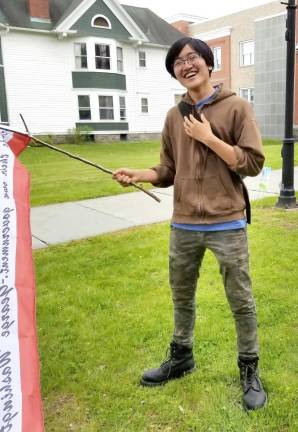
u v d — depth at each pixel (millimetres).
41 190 9219
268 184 9086
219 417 2482
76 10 23234
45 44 23172
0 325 1875
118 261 4898
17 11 22797
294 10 6387
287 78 6625
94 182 10086
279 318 3500
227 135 2307
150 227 6258
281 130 28062
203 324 3457
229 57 32094
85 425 2490
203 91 2346
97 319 3619
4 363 1833
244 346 2582
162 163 2713
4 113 22391
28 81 22891
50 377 2910
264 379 2768
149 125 27688
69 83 24125
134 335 3354
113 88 25344
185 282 2637
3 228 2012
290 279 4188
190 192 2428
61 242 5742
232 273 2426
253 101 30578
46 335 3406
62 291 4176
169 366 2822
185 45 2281
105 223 6609
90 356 3125
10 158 2182
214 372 2883
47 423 2512
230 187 2355
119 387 2777
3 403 1784
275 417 2461
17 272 1979
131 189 9023
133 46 26266
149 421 2498
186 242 2512
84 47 24266
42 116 23500
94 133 25062
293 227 5867
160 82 27797
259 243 5211
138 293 4070
